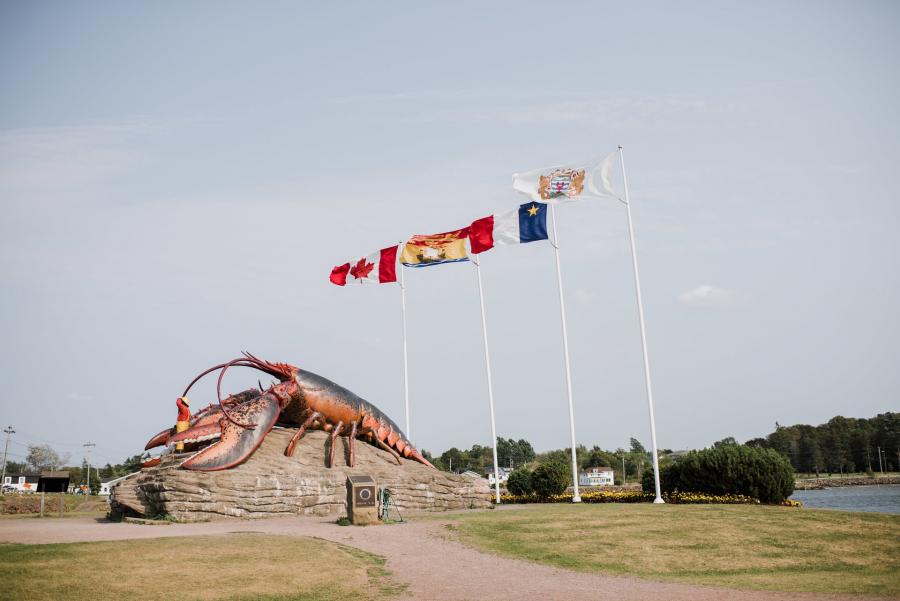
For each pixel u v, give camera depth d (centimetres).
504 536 2125
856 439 11962
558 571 1630
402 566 1670
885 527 2220
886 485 11181
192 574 1433
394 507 3042
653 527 2248
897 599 1343
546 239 3797
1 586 1249
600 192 3512
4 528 2267
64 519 2911
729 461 3203
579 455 14238
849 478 11756
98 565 1450
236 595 1309
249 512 2631
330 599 1323
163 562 1514
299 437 3161
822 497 8012
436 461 9506
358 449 3303
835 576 1612
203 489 2531
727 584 1498
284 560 1609
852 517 2414
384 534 2161
